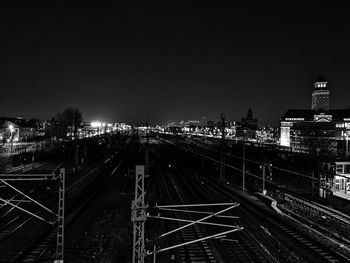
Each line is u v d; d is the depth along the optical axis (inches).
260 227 1355.8
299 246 1140.5
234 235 1251.8
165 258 1035.9
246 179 2677.2
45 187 2197.3
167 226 1382.9
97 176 2711.6
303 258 1038.4
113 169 3129.9
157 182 2472.9
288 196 1983.3
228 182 2491.4
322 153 3474.4
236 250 1099.9
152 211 1624.0
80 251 1101.1
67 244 1161.4
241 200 1884.8
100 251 1095.6
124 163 3595.0
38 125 7219.5
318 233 1275.8
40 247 1125.1
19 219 1443.2
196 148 5216.5
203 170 3191.4
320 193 1968.5
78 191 2091.5
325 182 1951.3
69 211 1593.3
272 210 1643.7
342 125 5816.9
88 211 1609.3
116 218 1493.6
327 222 1429.6
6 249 1108.5
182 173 2947.8
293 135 5300.2
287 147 5482.3
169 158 4200.3
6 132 5093.5
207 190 2176.4
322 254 1065.5
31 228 1325.0
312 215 1547.7
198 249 1105.4
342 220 1448.1
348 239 1214.9
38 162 3415.4
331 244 1159.6
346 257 1037.2
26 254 1063.0
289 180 2618.1
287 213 1600.6
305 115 6373.0
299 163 3292.3
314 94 6875.0
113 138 7800.2
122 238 1227.9
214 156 4286.4
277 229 1326.3
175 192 2100.1
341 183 1904.5
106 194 2021.4
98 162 3639.3
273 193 2090.3
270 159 3720.5
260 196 1994.3
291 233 1269.7
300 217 1515.7
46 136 6122.1
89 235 1262.3
